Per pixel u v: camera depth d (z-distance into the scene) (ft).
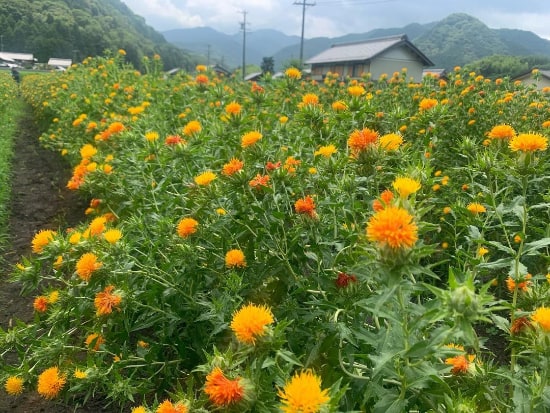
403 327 6.40
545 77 59.72
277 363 6.73
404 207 6.82
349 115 14.64
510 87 32.30
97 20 354.33
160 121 26.25
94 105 35.60
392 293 5.98
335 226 10.24
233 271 10.36
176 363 11.84
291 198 12.59
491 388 8.23
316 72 153.48
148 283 11.60
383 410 6.70
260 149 12.16
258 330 6.56
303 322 9.55
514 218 13.23
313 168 12.81
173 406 6.80
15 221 27.37
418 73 139.54
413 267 6.03
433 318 5.80
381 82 39.37
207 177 11.57
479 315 5.75
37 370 12.05
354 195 10.69
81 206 29.37
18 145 51.42
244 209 11.17
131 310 11.46
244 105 23.41
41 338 12.07
